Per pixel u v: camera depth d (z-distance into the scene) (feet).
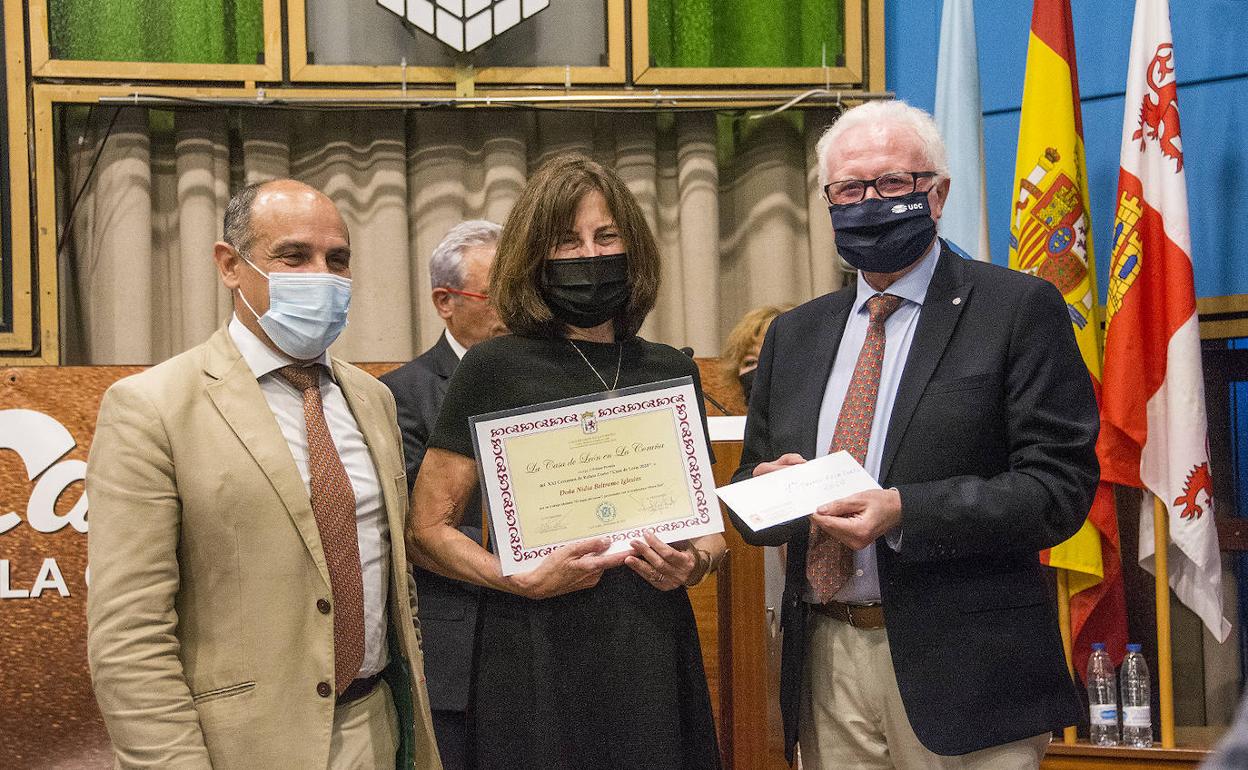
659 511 6.44
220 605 6.21
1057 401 6.75
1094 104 13.85
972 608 6.70
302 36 14.48
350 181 14.70
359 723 6.48
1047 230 12.16
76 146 14.47
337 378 6.97
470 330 9.73
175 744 5.90
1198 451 11.65
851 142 7.18
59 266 14.28
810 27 14.84
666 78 14.66
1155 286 12.06
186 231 14.43
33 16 14.17
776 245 14.97
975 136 13.05
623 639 6.48
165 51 14.53
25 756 10.37
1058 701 6.73
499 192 14.73
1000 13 14.37
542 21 14.78
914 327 7.20
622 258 6.67
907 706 6.62
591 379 6.76
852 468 6.62
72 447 10.59
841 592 7.01
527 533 6.37
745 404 12.31
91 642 6.04
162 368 6.51
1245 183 13.07
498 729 6.47
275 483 6.29
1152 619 12.47
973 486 6.51
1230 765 2.24
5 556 10.44
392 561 6.70
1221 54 13.28
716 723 8.69
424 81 14.57
